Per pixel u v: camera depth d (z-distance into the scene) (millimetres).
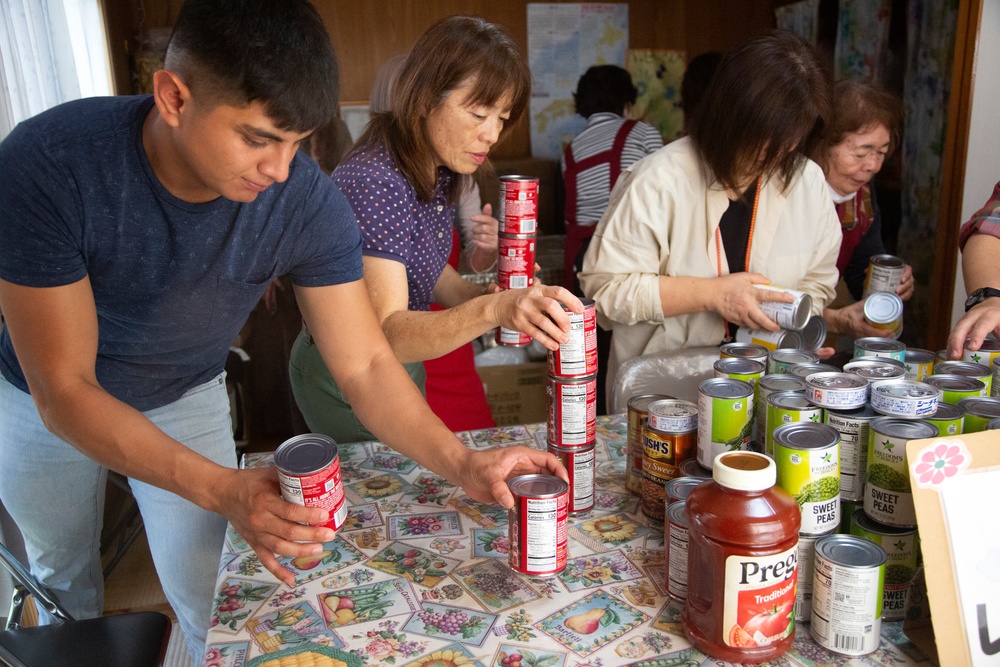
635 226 1880
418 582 1084
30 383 1110
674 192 1849
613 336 2037
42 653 1306
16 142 1077
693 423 1166
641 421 1257
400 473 1402
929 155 2885
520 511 1036
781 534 856
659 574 1088
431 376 2281
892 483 966
